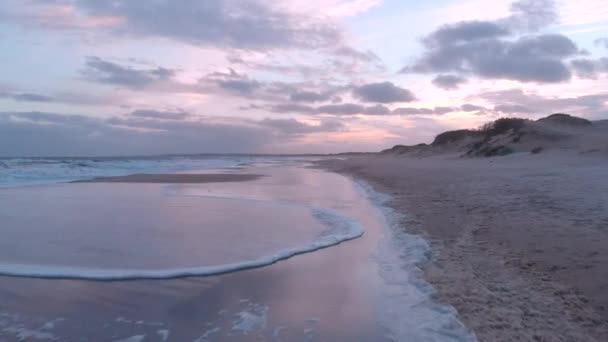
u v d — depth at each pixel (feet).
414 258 22.63
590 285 16.58
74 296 17.69
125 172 102.12
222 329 14.69
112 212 38.73
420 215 34.83
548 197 35.91
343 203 45.19
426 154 162.71
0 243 26.43
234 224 33.04
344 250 25.23
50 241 27.09
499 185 47.80
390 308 16.31
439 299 16.75
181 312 16.15
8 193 54.29
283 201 47.01
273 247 25.71
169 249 25.18
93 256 23.57
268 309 16.44
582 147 80.07
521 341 13.09
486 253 22.43
